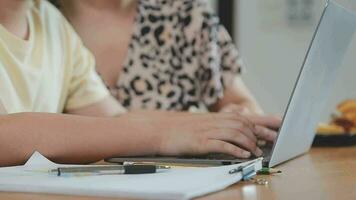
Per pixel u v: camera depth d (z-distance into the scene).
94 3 1.72
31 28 1.17
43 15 1.23
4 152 0.83
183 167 0.75
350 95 2.61
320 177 0.73
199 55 1.72
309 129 0.98
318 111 0.98
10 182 0.66
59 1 1.71
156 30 1.71
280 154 0.83
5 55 1.08
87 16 1.71
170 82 1.68
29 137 0.84
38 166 0.77
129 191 0.59
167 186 0.60
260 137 1.02
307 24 2.81
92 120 0.89
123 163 0.80
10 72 1.09
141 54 1.68
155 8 1.74
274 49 2.85
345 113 1.29
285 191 0.63
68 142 0.85
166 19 1.73
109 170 0.71
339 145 1.15
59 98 1.23
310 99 0.87
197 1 1.75
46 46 1.19
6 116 0.87
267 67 2.85
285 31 2.83
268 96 2.85
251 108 1.74
